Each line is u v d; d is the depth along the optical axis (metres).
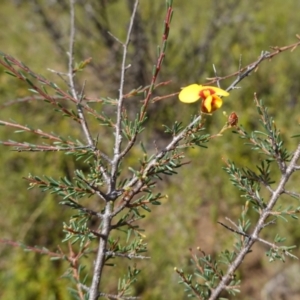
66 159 4.28
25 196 4.22
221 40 5.54
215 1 5.25
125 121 1.34
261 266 3.89
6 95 5.03
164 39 1.16
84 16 5.32
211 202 4.31
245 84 5.03
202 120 1.23
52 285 3.62
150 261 3.72
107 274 3.63
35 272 3.71
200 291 1.50
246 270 3.88
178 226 4.05
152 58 5.15
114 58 5.06
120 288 1.48
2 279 3.70
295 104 4.97
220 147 4.37
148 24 5.23
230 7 5.23
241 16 5.25
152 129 4.88
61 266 3.77
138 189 1.27
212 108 1.19
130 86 5.13
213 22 5.23
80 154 1.30
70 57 1.63
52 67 5.67
